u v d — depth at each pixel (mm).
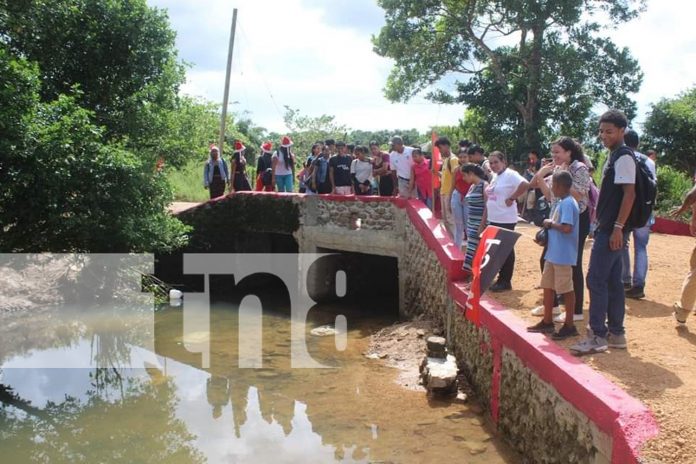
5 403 7988
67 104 11672
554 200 6742
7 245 11750
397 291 16203
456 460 5969
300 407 7715
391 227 12641
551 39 22172
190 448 6590
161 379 8953
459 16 22344
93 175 11734
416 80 23984
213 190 16188
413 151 12359
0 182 11070
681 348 5477
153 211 13328
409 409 7391
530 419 5629
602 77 22109
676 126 21656
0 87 10742
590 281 5418
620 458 3904
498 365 6605
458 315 8555
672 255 9797
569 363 5031
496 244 7152
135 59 13711
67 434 7016
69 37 13109
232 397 8180
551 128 23484
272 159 15578
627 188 5020
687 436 3865
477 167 8242
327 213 14062
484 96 23547
